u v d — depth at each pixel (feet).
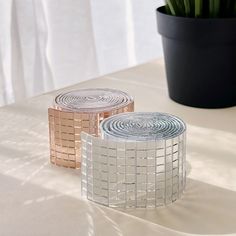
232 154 3.19
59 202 2.66
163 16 3.84
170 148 2.59
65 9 7.02
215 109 3.92
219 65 3.78
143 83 4.47
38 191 2.78
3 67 6.67
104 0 7.56
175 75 3.93
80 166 3.03
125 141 2.54
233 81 3.87
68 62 7.23
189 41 3.73
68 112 2.95
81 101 3.11
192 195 2.73
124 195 2.61
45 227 2.44
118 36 7.82
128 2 7.76
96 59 7.48
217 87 3.85
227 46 3.73
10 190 2.78
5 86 6.72
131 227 2.44
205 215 2.54
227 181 2.87
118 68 7.95
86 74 7.43
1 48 6.61
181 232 2.40
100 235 2.37
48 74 7.07
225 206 2.62
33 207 2.61
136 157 2.56
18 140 3.41
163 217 2.52
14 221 2.49
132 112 2.96
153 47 8.09
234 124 3.64
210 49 3.73
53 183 2.86
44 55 6.96
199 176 2.93
